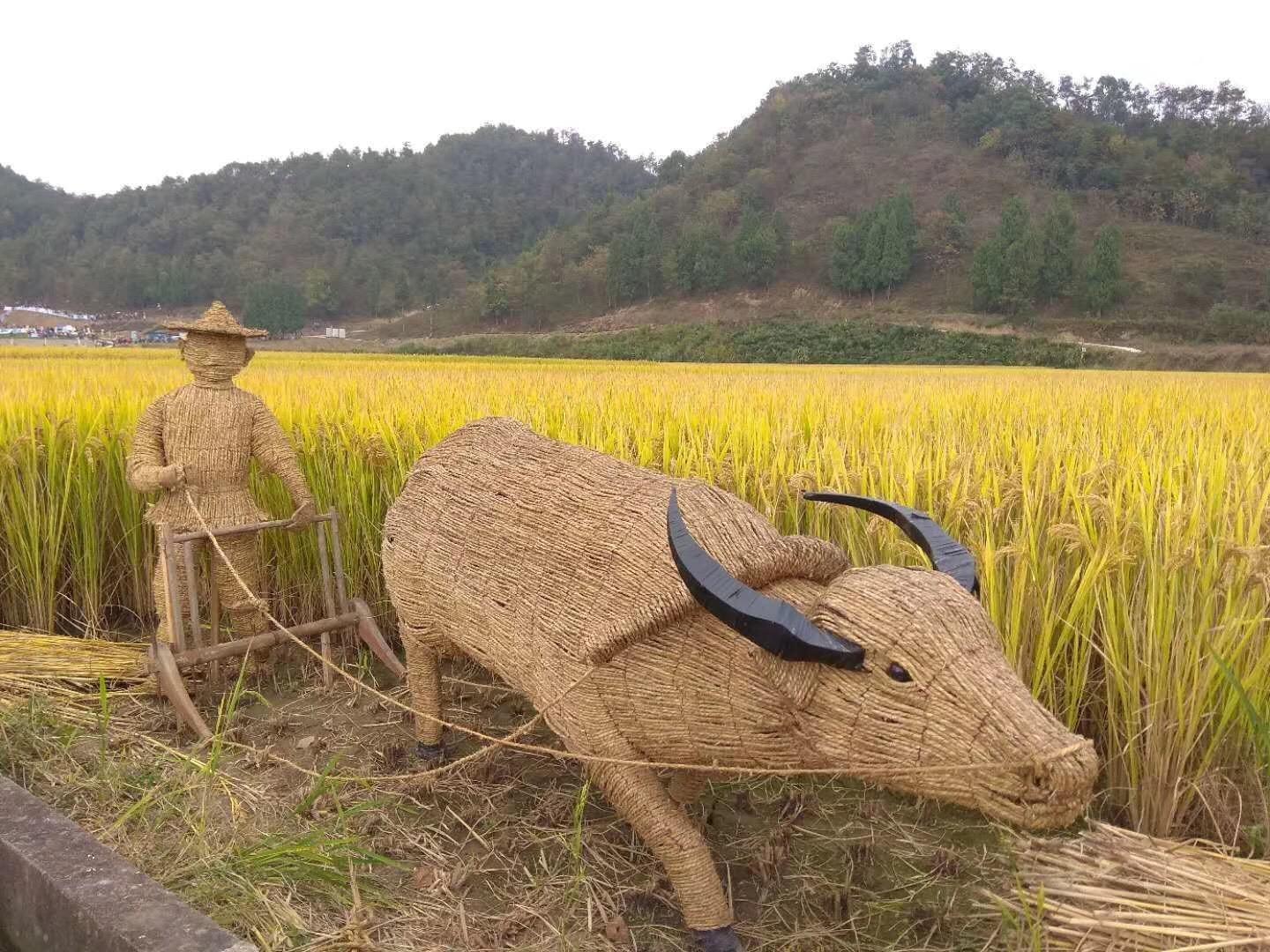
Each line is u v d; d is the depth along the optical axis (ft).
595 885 11.41
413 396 28.81
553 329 384.27
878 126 477.77
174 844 11.74
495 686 17.56
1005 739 7.28
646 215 439.63
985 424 24.31
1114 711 13.03
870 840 12.62
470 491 12.42
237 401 17.13
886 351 249.14
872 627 7.92
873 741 7.98
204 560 18.21
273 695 17.52
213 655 15.98
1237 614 12.31
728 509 10.16
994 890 11.33
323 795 13.46
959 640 7.73
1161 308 293.02
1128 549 12.73
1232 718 12.55
